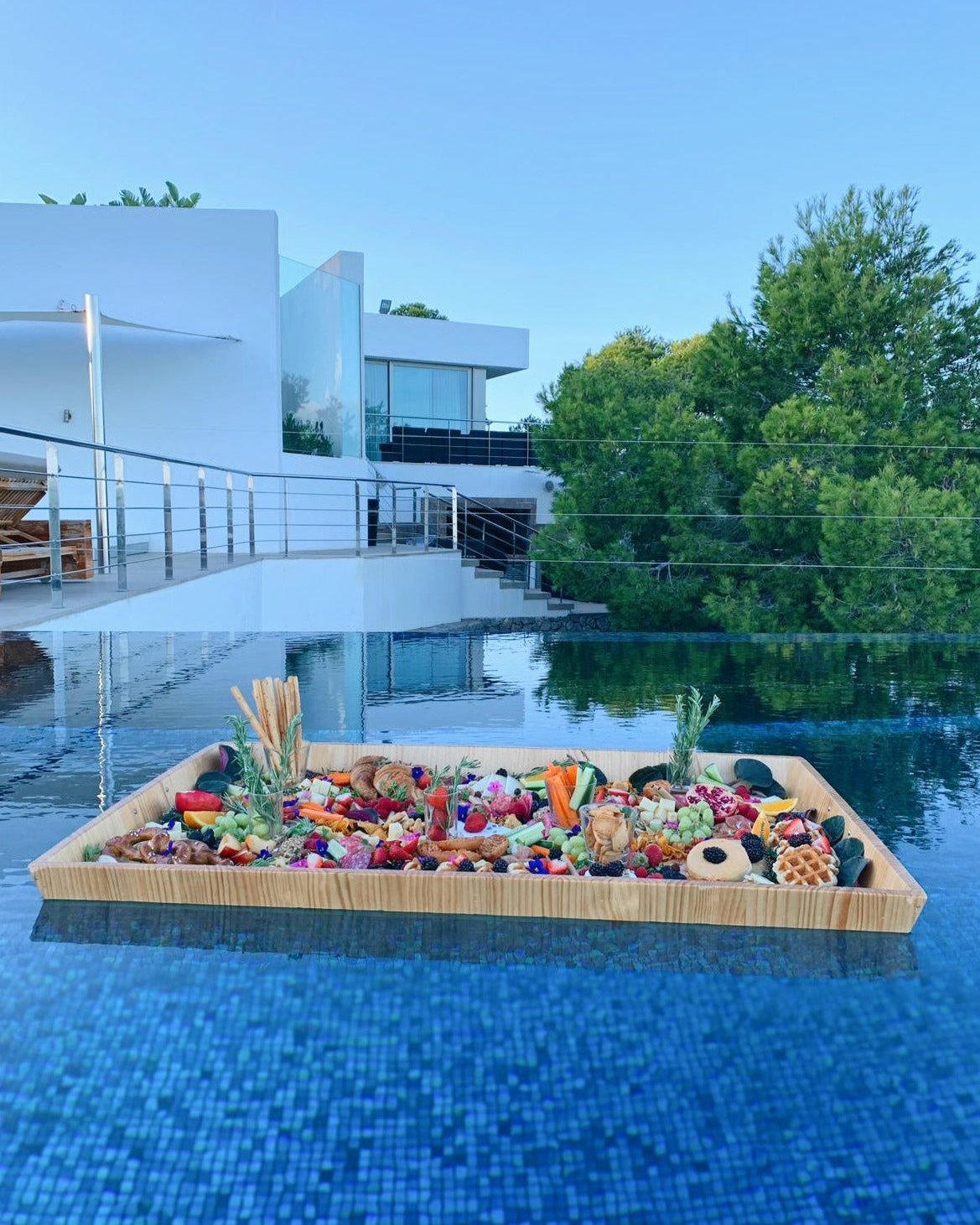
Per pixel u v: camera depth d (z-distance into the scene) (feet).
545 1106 4.18
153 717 12.17
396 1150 3.91
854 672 17.49
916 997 5.08
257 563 28.66
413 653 19.36
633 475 37.50
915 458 32.65
